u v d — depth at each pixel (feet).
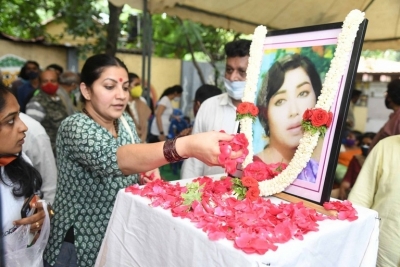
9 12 20.67
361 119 22.76
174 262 3.28
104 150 4.08
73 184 4.67
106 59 4.72
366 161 5.43
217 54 21.53
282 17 11.21
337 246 3.33
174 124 18.57
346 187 9.09
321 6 9.94
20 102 15.43
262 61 4.38
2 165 4.20
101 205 4.70
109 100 4.70
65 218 4.68
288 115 3.99
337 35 3.63
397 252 4.87
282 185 3.84
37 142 6.64
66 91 13.92
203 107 7.27
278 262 2.71
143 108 13.52
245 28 12.33
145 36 12.46
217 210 3.32
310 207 3.64
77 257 4.62
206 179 4.39
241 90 6.42
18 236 4.12
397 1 8.80
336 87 3.51
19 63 22.38
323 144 3.60
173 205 3.52
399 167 4.95
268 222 3.18
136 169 3.93
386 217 4.97
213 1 10.69
